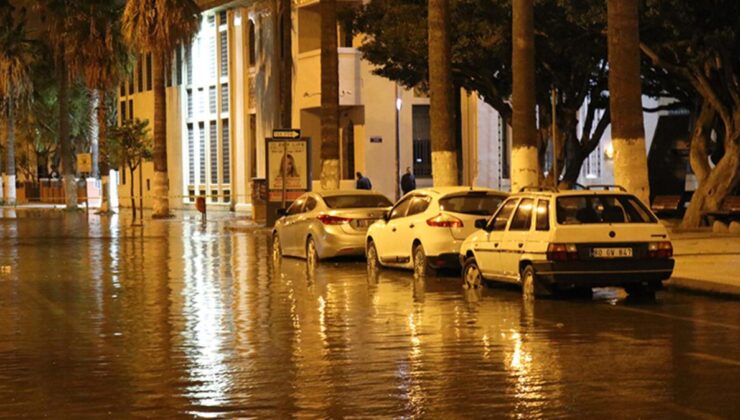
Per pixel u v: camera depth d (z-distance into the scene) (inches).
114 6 2630.4
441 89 1099.9
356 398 410.9
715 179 1269.7
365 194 1110.4
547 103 1536.7
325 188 1520.7
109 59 2605.8
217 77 2696.9
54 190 3764.8
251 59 2539.4
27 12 3115.2
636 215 708.0
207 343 562.3
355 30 1555.1
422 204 912.9
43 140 3518.7
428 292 784.3
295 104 2258.9
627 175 897.5
